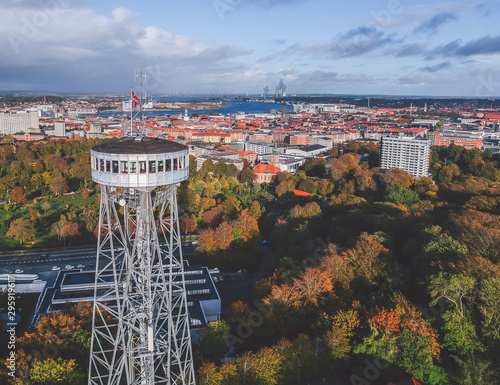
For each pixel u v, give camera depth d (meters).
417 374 114.75
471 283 128.88
